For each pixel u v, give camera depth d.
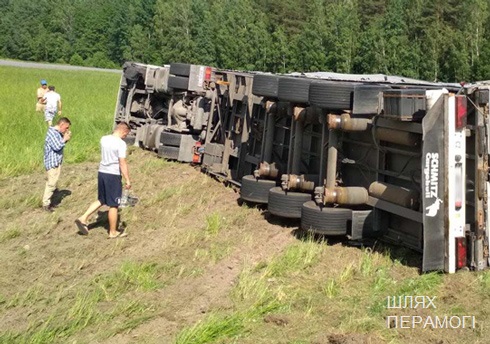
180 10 84.50
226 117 13.88
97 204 9.88
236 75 13.41
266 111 11.16
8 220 10.88
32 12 107.50
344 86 8.81
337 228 9.03
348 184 9.94
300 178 10.12
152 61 91.62
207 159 14.10
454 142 7.77
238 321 6.69
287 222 10.43
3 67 65.06
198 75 14.64
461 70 50.16
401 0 62.59
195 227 10.38
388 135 8.63
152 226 10.41
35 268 8.58
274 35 71.62
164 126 16.47
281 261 8.43
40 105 23.02
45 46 102.81
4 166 14.54
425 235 7.79
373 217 9.02
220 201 11.94
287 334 6.48
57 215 11.00
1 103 27.05
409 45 57.34
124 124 9.77
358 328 6.59
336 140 9.14
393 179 9.04
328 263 8.47
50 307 7.30
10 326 6.85
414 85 9.84
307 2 78.75
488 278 7.73
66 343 6.41
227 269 8.45
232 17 76.00
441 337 6.46
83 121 21.22
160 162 15.23
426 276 7.79
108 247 9.41
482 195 7.92
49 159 11.16
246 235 9.82
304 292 7.52
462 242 7.89
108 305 7.31
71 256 9.05
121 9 102.88
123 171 9.70
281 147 11.61
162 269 8.41
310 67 66.44
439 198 7.82
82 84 42.81
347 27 63.94
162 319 6.93
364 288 7.62
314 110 9.83
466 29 52.34
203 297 7.52
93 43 105.31
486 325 6.68
